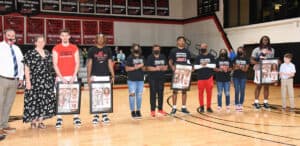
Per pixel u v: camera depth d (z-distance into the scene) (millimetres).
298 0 11312
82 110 6852
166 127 4988
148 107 7129
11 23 13078
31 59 4730
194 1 16078
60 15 14062
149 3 16109
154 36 16281
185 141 4113
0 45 4566
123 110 6781
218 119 5566
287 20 11586
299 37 11250
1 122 4707
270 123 5172
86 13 14656
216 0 14688
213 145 3906
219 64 6164
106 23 15102
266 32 12500
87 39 14656
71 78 4988
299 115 5863
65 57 4961
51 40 13875
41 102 4793
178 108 6891
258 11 12922
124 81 13359
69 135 4543
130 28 15688
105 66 5266
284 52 11836
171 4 16703
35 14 13523
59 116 5121
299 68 11375
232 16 14148
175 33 16781
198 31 15883
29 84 4715
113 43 15281
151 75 5859
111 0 15211
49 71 4895
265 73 6324
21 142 4180
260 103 7371
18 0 13180
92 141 4184
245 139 4172
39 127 5062
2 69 4535
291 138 4188
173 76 5895
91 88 5176
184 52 5941
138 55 5629
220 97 6340
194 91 10781
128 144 4004
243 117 5723
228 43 14133
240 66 6211
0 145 4035
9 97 4742
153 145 3938
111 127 5043
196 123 5258
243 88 6316
